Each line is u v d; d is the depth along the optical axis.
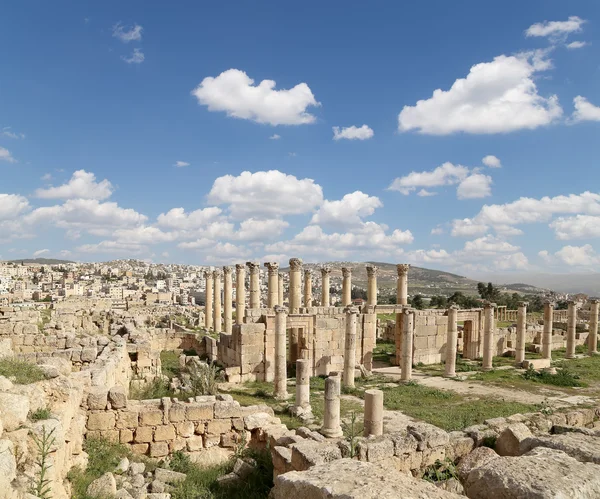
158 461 15.05
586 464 6.64
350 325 32.16
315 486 6.07
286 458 12.52
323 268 48.50
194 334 44.66
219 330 54.47
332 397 20.31
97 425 15.11
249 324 33.12
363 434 19.89
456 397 29.69
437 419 23.70
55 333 31.78
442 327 45.22
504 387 33.09
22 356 20.34
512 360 46.09
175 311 80.50
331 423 20.22
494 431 15.02
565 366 42.84
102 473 12.92
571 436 9.27
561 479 6.07
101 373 17.67
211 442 16.14
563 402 28.53
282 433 15.61
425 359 43.72
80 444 13.80
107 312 52.91
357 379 34.94
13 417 9.87
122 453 14.69
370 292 41.53
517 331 42.38
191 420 15.98
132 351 28.75
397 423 22.89
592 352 51.00
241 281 46.44
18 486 8.32
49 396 12.52
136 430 15.42
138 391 24.09
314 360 35.53
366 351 38.72
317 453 11.61
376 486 5.92
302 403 24.94
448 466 12.23
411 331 34.41
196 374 27.66
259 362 33.25
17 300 84.75
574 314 48.78
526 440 9.30
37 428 10.20
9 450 8.71
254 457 15.30
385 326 61.53
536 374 37.06
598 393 31.95
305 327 35.28
